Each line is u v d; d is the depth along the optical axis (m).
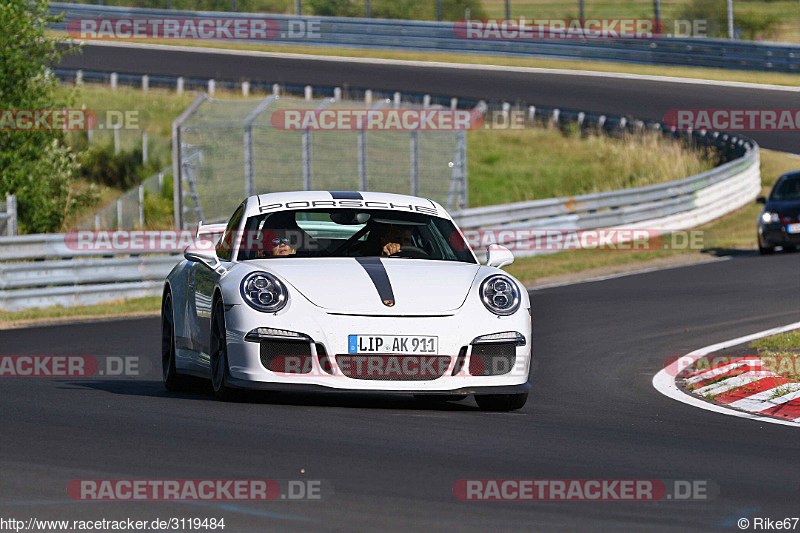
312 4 177.75
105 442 20.45
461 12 174.12
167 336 31.36
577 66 149.62
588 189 109.06
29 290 57.25
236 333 24.89
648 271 68.75
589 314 51.31
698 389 32.22
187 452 19.52
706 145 113.69
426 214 29.84
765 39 156.62
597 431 23.73
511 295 26.20
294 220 28.62
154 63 152.88
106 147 107.81
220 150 101.38
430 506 16.05
